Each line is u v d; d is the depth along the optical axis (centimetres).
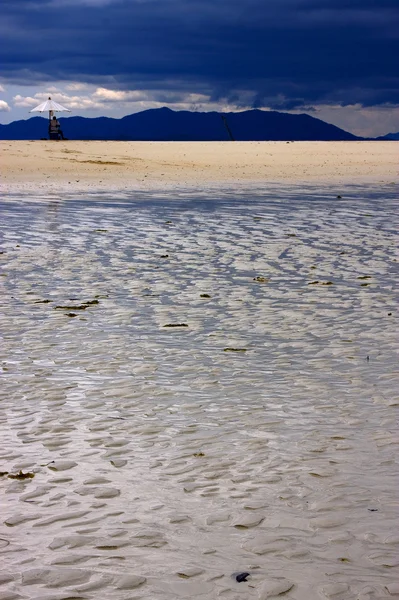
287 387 711
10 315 977
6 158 3809
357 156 4684
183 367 770
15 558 422
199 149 4750
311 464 541
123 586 395
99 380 729
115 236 1681
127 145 4872
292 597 386
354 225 1898
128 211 2158
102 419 630
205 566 413
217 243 1589
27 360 791
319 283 1187
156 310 1008
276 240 1638
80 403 668
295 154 4669
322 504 481
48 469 536
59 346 841
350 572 408
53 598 386
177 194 2688
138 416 637
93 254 1445
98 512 473
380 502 485
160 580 401
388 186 3122
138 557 422
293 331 909
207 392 697
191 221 1948
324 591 391
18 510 477
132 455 559
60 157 3969
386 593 389
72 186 2928
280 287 1159
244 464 542
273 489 503
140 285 1166
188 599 384
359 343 859
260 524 457
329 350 830
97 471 532
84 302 1049
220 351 825
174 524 457
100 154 4209
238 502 485
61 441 585
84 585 397
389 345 850
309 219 2012
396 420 627
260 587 394
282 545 433
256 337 882
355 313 998
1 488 507
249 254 1453
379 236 1706
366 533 447
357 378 737
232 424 619
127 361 788
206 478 520
